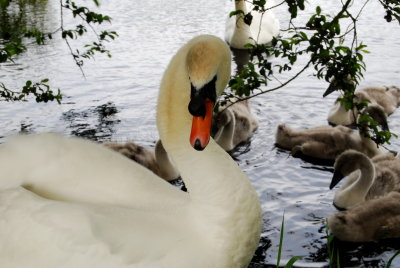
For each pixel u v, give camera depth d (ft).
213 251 5.14
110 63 14.79
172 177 9.48
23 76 13.71
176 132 5.26
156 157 9.45
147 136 10.75
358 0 20.57
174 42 16.76
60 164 5.26
